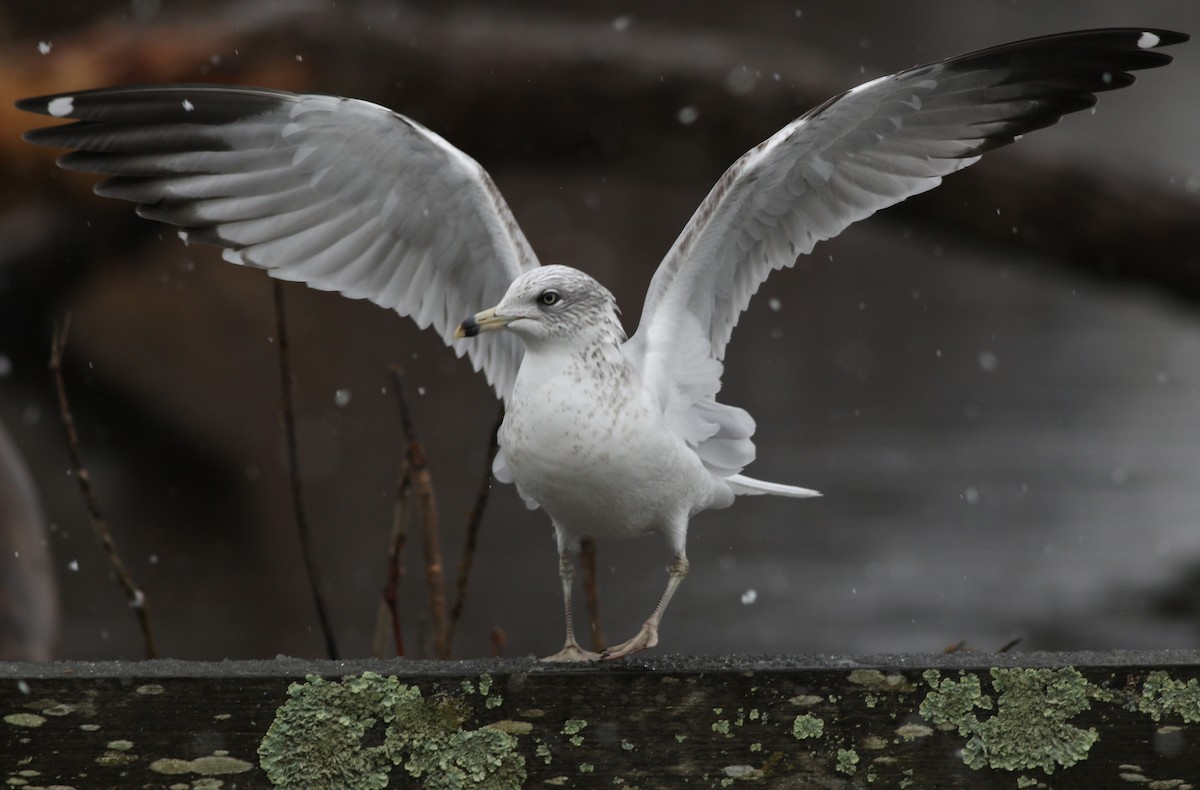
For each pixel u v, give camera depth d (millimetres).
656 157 13586
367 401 21344
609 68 13031
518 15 14391
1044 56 6477
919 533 15773
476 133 13289
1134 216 13781
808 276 35906
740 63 13180
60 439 17812
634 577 14781
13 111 12227
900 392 24594
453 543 15680
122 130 6305
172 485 17156
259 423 19562
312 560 6855
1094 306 34062
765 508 17188
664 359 6535
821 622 12797
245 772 4742
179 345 20047
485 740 4789
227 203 6547
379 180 6547
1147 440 20188
